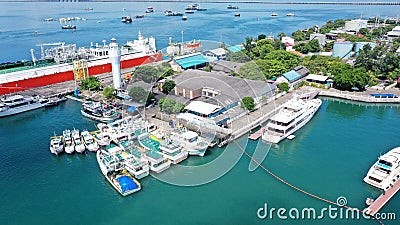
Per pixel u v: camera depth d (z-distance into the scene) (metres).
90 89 83.81
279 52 101.00
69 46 107.06
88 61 93.56
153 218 40.06
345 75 83.56
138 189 44.72
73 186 46.56
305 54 127.25
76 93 83.12
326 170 49.34
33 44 162.38
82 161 53.06
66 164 52.19
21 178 48.47
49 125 67.06
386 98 78.06
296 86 84.12
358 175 48.00
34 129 65.31
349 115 71.06
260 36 145.62
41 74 84.69
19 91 80.25
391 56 90.31
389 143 57.59
